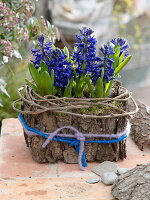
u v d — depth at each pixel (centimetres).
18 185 141
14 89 288
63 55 151
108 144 155
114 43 165
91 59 151
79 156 152
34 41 249
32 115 155
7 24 225
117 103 157
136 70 438
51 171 152
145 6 511
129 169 147
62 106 149
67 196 133
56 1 459
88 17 477
